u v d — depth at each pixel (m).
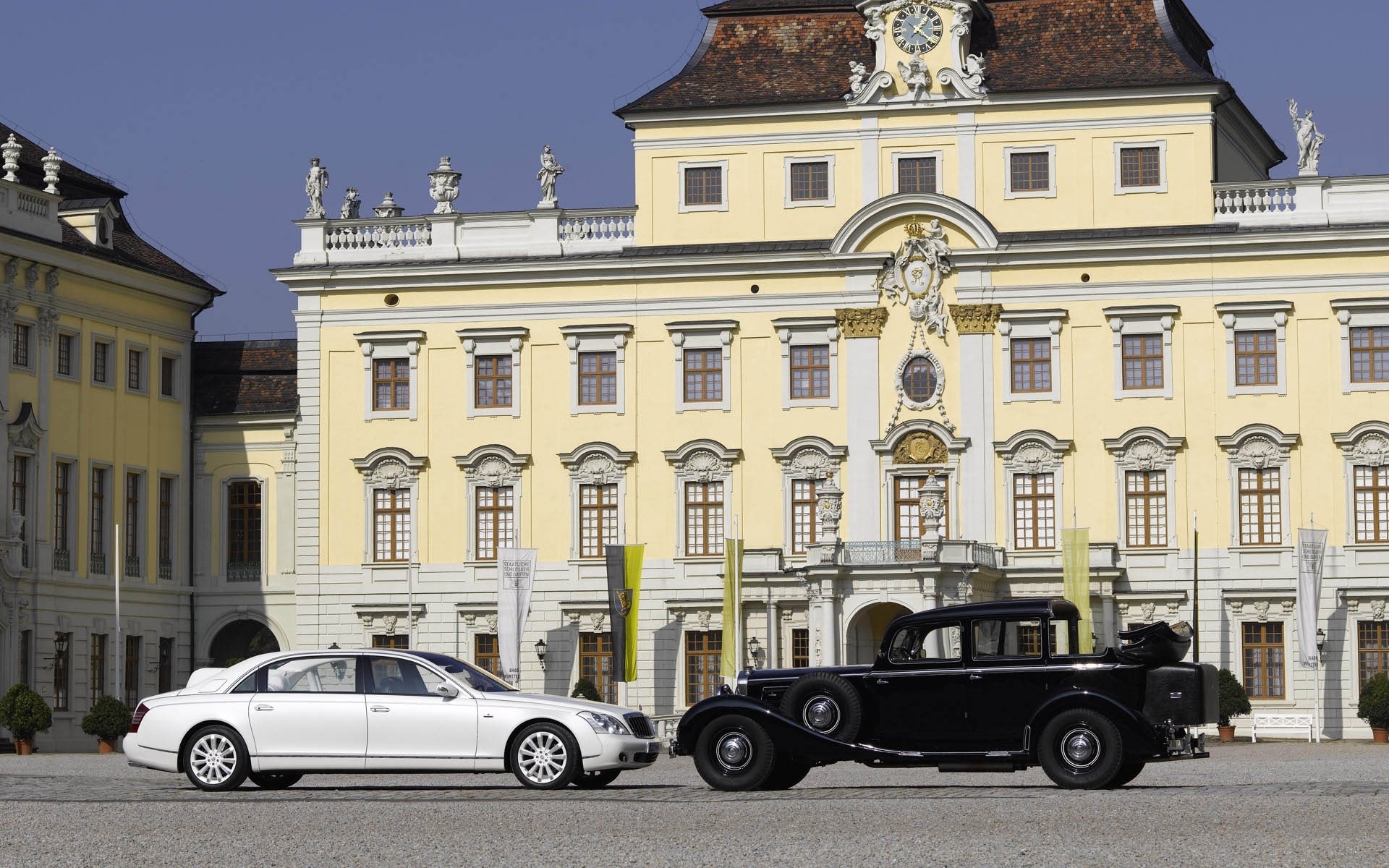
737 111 82.94
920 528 80.69
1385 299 78.19
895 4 82.25
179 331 85.75
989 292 80.81
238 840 26.52
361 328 84.75
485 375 84.00
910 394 81.06
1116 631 79.31
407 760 36.16
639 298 82.94
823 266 81.56
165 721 36.84
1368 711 73.38
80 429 79.19
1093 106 81.00
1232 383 79.19
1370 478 78.12
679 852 24.55
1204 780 39.84
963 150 81.69
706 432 82.19
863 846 24.92
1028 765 34.66
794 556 81.06
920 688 35.12
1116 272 80.12
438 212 85.06
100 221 81.19
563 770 35.88
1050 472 80.12
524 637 82.88
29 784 40.56
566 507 82.94
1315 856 23.06
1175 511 79.31
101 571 80.19
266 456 86.38
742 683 36.19
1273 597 78.06
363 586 84.00
